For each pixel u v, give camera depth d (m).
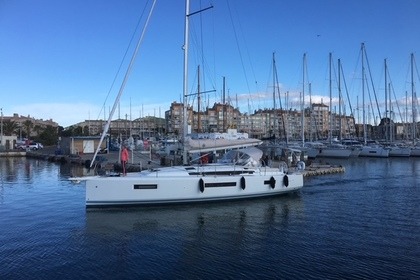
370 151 58.97
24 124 118.44
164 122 124.81
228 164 22.16
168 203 19.67
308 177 33.69
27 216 18.28
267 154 33.19
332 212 19.33
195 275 11.32
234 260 12.50
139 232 15.63
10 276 11.17
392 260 12.38
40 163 51.03
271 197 22.50
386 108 66.69
